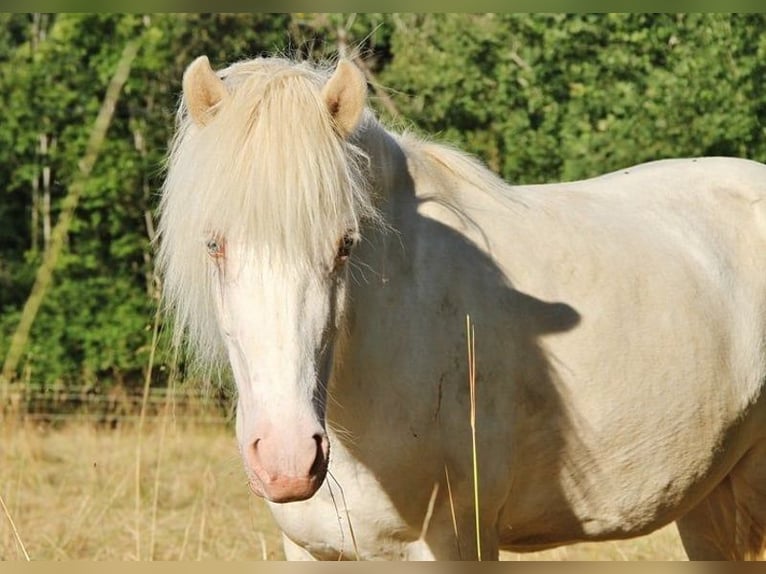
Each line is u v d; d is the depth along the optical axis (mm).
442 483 5207
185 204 4480
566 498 5703
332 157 4375
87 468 12453
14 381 15438
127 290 15859
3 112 16031
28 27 17109
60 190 16906
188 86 4566
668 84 12797
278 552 8734
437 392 5152
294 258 4258
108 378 15945
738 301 6215
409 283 5160
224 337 4520
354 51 6293
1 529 9039
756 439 6430
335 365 4992
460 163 5660
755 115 12664
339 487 4977
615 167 12852
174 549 9055
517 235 5590
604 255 5758
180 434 13586
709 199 6480
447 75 13789
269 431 4168
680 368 5824
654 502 5957
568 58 13477
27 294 16531
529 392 5414
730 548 6758
